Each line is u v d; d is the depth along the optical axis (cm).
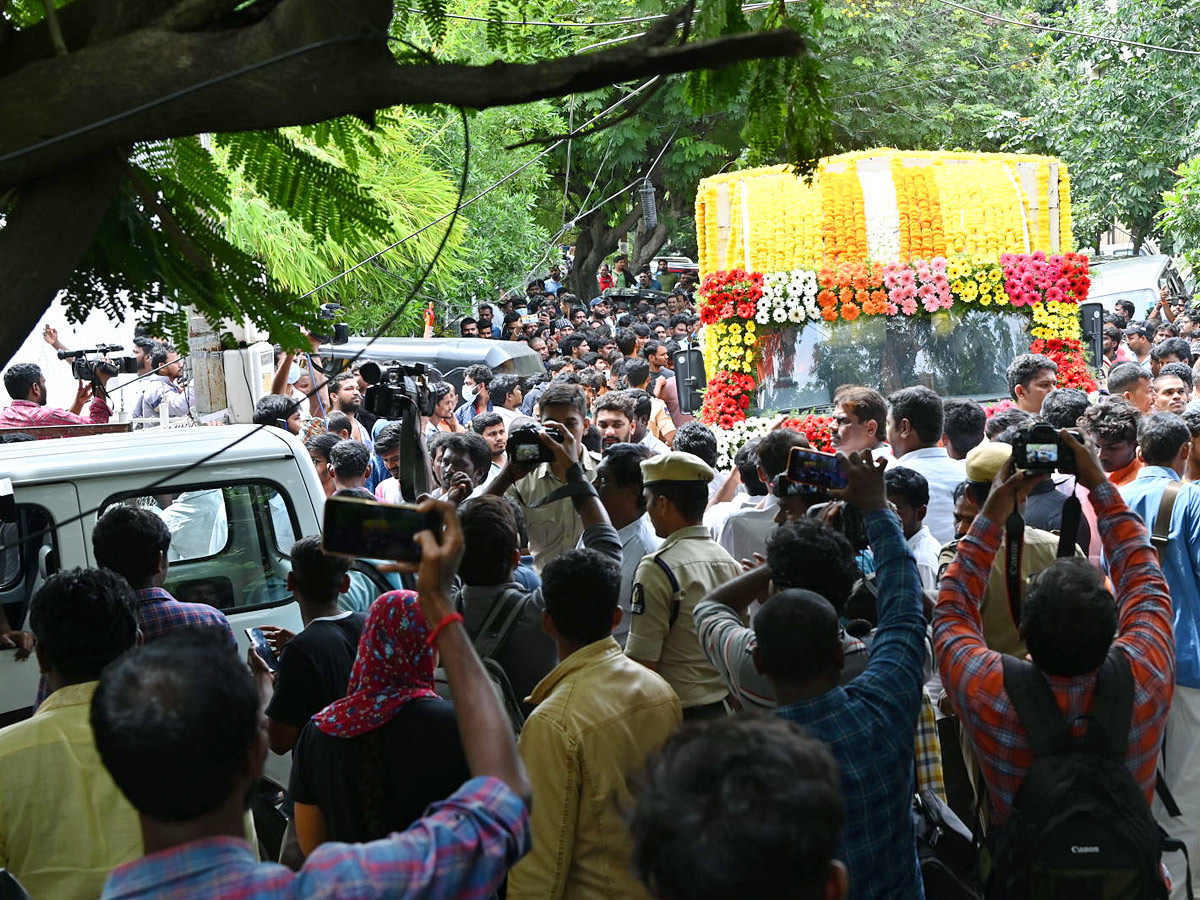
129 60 179
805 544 353
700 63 169
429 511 210
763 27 253
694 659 435
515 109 1514
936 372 1091
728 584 375
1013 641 455
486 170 1567
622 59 170
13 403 869
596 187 3123
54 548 527
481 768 194
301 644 413
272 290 257
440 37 245
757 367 1088
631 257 3934
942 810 379
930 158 1118
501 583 399
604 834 315
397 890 178
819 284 1059
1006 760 323
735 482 703
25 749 313
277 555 577
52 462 535
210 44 178
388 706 321
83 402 916
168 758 182
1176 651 497
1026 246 1095
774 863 162
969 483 466
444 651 204
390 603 322
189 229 247
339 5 175
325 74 176
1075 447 354
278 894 178
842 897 178
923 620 320
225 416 841
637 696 326
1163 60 2270
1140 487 520
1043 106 2553
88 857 310
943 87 2895
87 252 243
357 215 250
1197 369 1144
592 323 2509
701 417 1092
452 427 1000
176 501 561
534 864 317
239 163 244
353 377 1016
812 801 166
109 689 188
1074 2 2703
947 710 448
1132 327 1498
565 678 331
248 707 191
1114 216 2486
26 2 222
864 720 297
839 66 2542
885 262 1070
